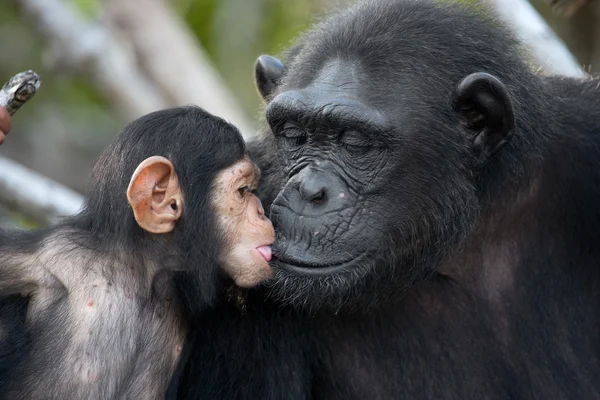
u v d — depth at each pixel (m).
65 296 12.62
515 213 13.73
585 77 14.86
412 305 13.45
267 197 13.41
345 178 12.55
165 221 12.45
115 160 12.83
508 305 13.63
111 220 12.75
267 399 13.04
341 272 12.32
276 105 12.66
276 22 29.52
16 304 12.89
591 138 13.79
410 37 13.09
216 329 13.16
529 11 16.84
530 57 15.33
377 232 12.58
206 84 24.23
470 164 13.10
